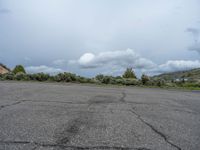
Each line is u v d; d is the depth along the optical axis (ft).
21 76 55.77
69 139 7.95
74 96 20.72
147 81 55.62
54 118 11.10
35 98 18.07
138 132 9.23
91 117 11.69
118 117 12.00
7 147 6.96
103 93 25.26
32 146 7.11
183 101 21.75
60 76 55.01
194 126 10.90
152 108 15.84
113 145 7.53
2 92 21.72
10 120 10.34
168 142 8.17
